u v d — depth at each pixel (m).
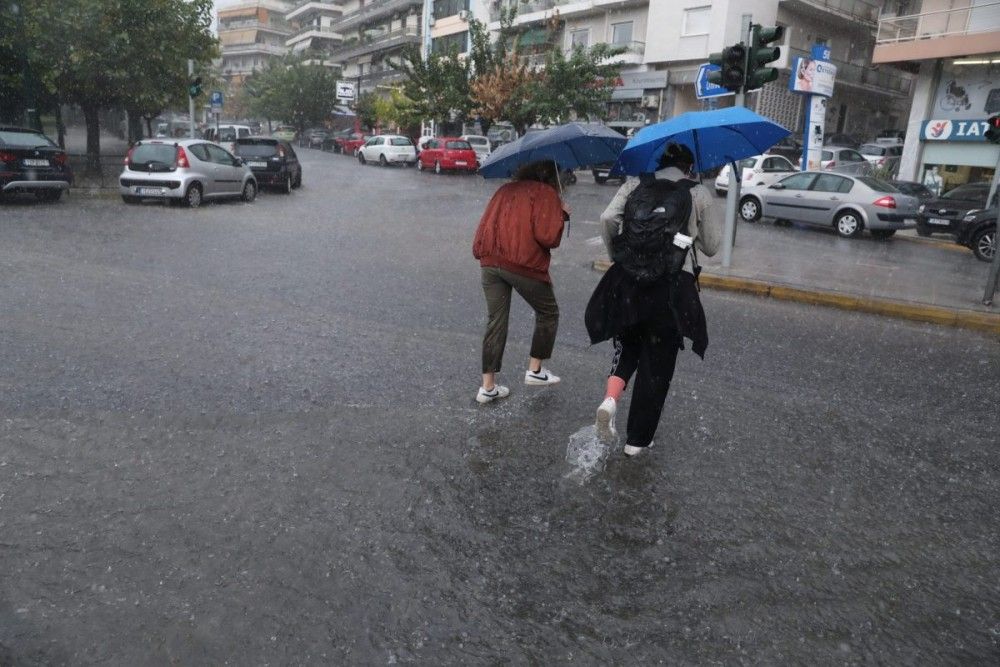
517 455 4.10
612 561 3.11
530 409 4.83
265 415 4.58
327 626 2.64
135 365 5.46
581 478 3.85
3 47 19.28
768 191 18.30
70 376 5.15
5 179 14.73
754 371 6.09
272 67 65.75
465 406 4.85
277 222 14.84
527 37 41.44
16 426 4.25
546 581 2.95
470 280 9.64
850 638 2.68
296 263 10.27
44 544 3.08
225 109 84.94
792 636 2.67
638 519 3.46
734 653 2.58
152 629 2.60
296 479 3.73
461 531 3.29
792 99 36.50
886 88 40.41
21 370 5.23
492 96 34.62
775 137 4.32
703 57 34.81
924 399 5.60
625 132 36.12
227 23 108.56
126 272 8.99
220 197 18.14
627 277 3.93
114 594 2.78
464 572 2.99
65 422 4.35
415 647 2.56
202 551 3.07
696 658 2.55
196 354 5.81
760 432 4.63
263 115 67.00
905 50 23.98
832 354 6.87
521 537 3.27
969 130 23.23
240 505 3.46
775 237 15.96
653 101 36.97
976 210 14.34
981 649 2.65
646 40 37.12
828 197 16.98
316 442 4.19
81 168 24.06
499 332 4.83
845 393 5.62
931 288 10.27
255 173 20.89
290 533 3.23
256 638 2.57
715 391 5.44
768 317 8.45
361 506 3.48
